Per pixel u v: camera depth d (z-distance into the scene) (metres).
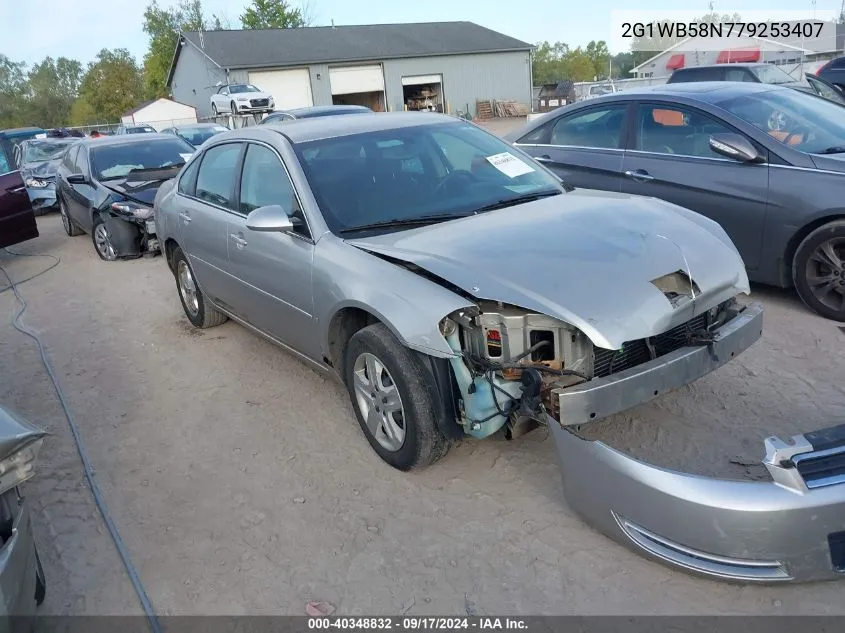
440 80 41.84
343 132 4.56
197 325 6.23
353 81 39.44
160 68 71.25
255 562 3.17
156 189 9.48
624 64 92.81
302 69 38.03
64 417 4.76
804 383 4.27
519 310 3.12
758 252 5.42
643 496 2.75
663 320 3.07
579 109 6.61
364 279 3.55
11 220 9.06
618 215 3.81
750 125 5.44
